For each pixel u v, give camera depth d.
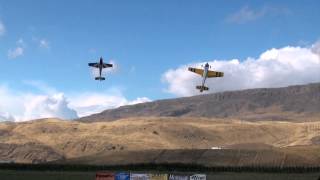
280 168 196.00
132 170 193.00
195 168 199.62
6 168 190.25
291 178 151.62
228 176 160.12
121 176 96.00
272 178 152.12
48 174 159.38
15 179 138.12
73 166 197.50
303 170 187.25
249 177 156.12
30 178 141.00
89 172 175.62
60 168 192.12
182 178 97.00
